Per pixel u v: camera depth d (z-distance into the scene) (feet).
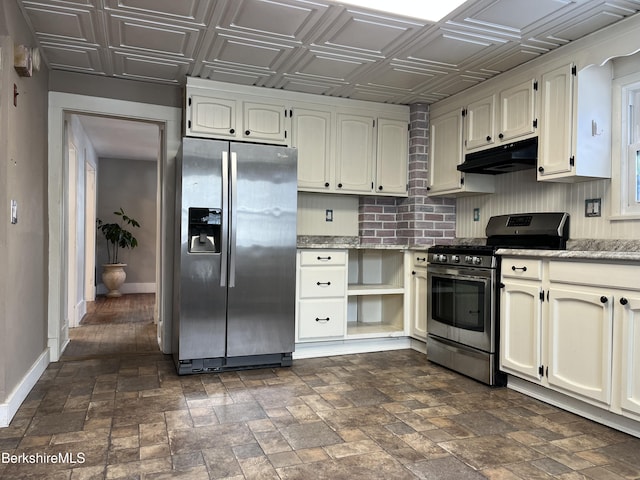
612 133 9.29
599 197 9.50
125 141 22.12
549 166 9.56
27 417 7.77
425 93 12.59
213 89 11.76
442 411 8.28
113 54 10.25
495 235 11.62
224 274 10.58
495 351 9.74
